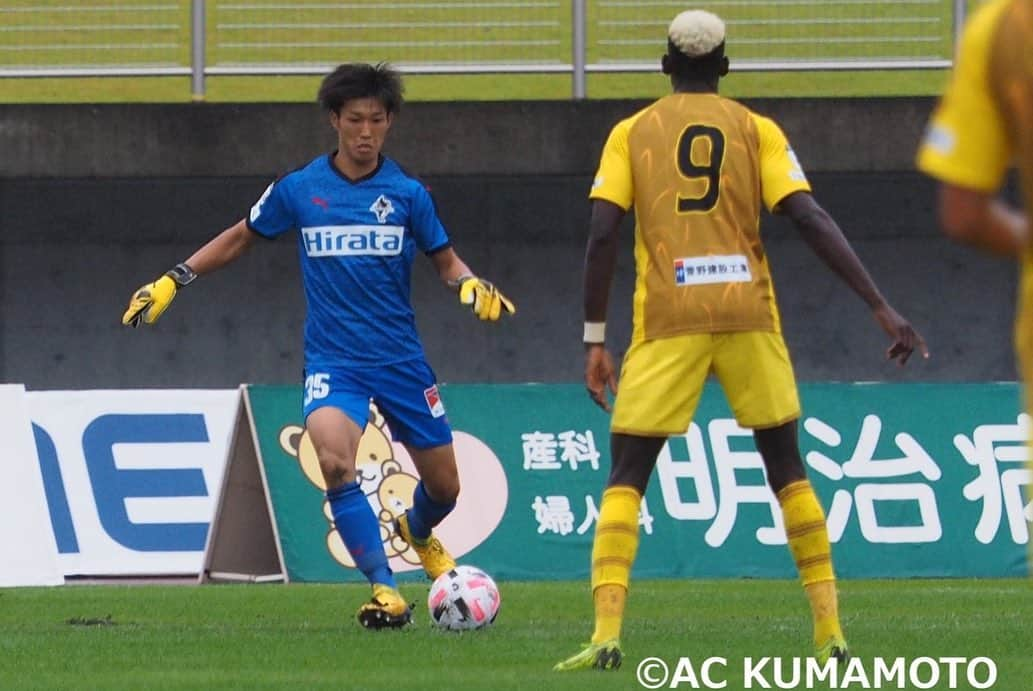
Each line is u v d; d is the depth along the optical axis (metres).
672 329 20.62
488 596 27.12
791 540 21.25
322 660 23.08
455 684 20.27
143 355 57.44
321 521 38.22
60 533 38.34
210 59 57.19
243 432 38.66
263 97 58.19
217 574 38.34
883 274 57.00
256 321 57.38
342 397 27.42
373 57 57.16
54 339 57.34
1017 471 38.88
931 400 39.09
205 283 57.34
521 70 56.25
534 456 38.62
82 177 54.28
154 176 54.34
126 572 38.28
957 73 11.80
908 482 38.81
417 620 29.52
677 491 38.62
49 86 58.31
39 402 38.59
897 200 56.81
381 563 27.41
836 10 56.78
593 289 21.00
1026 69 11.51
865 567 38.50
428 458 28.38
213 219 57.44
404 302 27.80
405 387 27.83
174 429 38.69
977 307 56.91
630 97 57.91
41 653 24.27
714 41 21.03
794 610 31.44
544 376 57.28
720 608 31.83
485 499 38.41
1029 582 37.50
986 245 11.86
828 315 57.06
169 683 20.78
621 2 57.03
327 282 27.44
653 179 20.77
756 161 20.81
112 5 57.22
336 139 54.22
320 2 57.06
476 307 27.11
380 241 27.30
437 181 56.81
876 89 57.47
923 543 38.66
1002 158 11.74
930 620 29.02
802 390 39.09
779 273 57.16
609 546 21.17
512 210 56.97
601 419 38.78
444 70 56.25
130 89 58.22
